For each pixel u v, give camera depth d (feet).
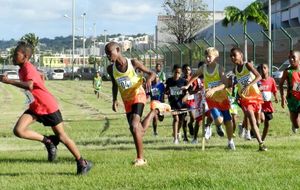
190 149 37.11
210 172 27.55
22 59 27.45
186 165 29.73
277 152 34.09
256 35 109.81
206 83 36.65
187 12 263.90
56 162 32.30
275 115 68.74
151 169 28.86
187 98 45.96
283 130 52.75
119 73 30.01
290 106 38.83
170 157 32.60
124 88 30.09
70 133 54.13
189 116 48.44
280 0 250.37
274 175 26.48
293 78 38.32
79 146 42.22
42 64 451.94
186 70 46.19
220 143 41.52
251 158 31.81
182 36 264.11
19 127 28.35
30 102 27.86
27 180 26.73
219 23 283.38
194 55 121.60
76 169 29.40
